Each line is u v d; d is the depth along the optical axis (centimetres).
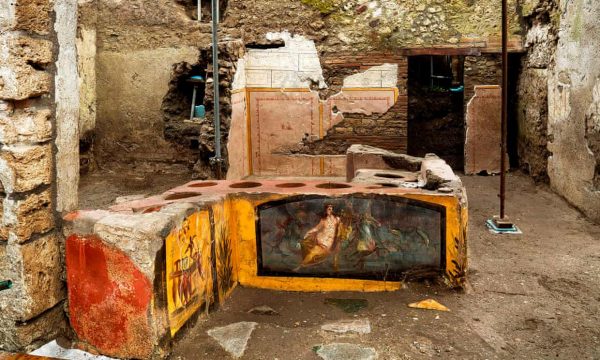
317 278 430
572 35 688
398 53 916
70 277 338
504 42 580
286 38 930
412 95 1041
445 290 425
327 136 945
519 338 360
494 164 931
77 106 361
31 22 320
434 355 334
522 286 445
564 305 410
